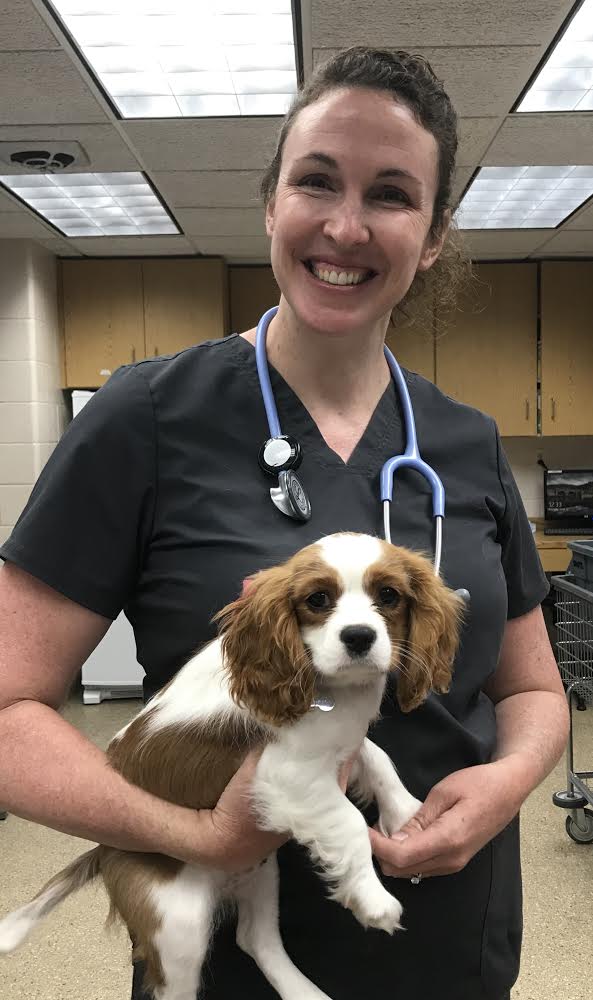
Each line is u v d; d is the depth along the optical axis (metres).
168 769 0.85
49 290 4.34
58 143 2.90
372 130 0.88
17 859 2.58
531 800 2.94
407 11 2.07
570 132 2.84
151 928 0.86
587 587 2.78
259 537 0.92
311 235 0.92
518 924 1.04
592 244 4.33
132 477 0.92
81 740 0.86
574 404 4.65
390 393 1.10
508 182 3.38
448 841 0.80
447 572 0.98
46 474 0.92
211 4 2.06
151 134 2.84
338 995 0.92
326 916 0.91
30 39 2.21
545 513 4.88
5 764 0.82
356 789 0.90
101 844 0.90
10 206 3.57
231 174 3.22
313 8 2.06
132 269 4.45
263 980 0.93
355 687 0.79
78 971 2.00
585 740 3.41
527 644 1.13
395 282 0.94
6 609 0.88
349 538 0.83
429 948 0.94
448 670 0.84
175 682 0.90
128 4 2.06
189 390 0.98
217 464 0.96
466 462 1.10
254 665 0.78
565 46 2.28
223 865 0.79
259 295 4.73
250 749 0.83
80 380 4.49
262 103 2.63
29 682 0.86
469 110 2.66
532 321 4.64
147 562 0.94
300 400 1.03
